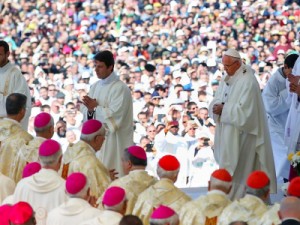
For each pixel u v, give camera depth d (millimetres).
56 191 36031
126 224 27656
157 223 29609
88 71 94188
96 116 49219
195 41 103938
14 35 107750
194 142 70438
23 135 43500
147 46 101750
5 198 37656
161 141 70750
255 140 47594
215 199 34375
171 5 111812
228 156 47469
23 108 43938
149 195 35781
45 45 102312
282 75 55000
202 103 82500
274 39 103438
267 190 34312
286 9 109938
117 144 49594
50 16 111125
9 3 113562
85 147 40281
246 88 47219
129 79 89125
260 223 32844
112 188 32250
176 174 36344
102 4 112938
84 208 33469
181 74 87562
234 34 105500
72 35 105750
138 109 79312
